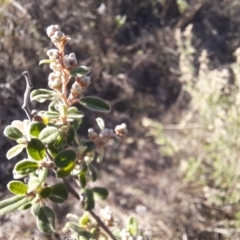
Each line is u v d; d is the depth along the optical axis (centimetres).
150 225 25
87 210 13
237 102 25
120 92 32
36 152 10
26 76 11
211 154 26
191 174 26
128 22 35
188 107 32
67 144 12
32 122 11
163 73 34
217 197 25
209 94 27
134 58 33
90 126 30
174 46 34
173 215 26
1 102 28
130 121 31
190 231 25
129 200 27
